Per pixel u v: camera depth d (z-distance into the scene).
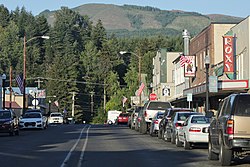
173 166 16.88
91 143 28.00
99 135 36.69
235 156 18.38
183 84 64.31
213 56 49.41
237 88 38.00
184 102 63.84
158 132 33.06
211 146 18.75
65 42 133.62
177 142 25.42
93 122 113.00
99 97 119.38
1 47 125.31
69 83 112.12
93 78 118.25
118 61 123.12
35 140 30.53
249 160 18.58
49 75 113.06
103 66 119.62
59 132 41.41
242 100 15.92
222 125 16.62
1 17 146.88
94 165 17.12
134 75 107.69
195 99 54.25
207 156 20.50
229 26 49.53
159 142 29.06
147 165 17.16
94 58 122.75
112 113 86.56
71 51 129.12
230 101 16.45
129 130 45.88
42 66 127.12
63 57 118.31
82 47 142.12
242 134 15.70
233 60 41.97
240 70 41.09
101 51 125.75
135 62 118.44
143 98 79.19
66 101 110.94
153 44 130.25
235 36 42.28
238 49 41.53
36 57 127.31
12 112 36.31
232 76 42.00
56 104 102.75
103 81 118.25
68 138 32.69
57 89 110.19
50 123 75.44
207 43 51.22
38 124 45.72
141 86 63.22
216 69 46.06
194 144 23.95
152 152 22.34
